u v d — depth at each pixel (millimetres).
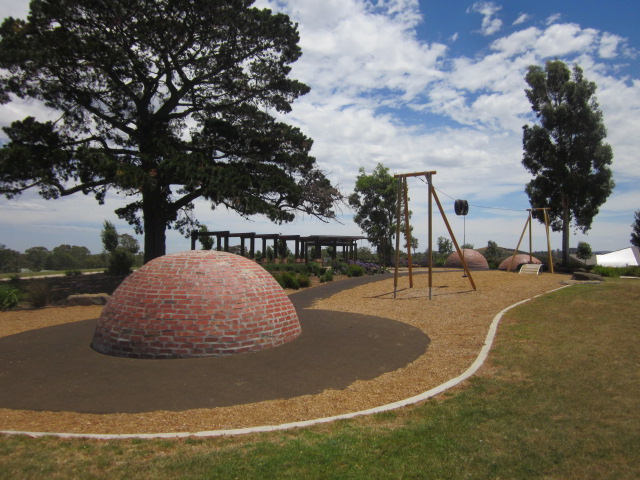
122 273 27359
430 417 5227
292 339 8875
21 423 5125
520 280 20047
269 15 21562
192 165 18984
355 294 17672
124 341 7664
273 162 23719
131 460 4160
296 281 20234
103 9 18969
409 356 8031
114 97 22281
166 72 21922
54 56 18234
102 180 21172
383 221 42969
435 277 23078
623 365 7086
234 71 22781
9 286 18359
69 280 23844
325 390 6242
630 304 12266
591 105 32844
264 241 33781
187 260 8375
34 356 7828
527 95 34812
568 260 31969
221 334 7688
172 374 6773
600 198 32312
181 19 20297
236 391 6141
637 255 44281
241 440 4621
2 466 4023
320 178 24828
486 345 8648
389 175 42562
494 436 4641
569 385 6219
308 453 4293
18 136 19109
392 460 4164
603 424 4875
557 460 4105
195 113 24641
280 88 23547
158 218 22859
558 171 32969
